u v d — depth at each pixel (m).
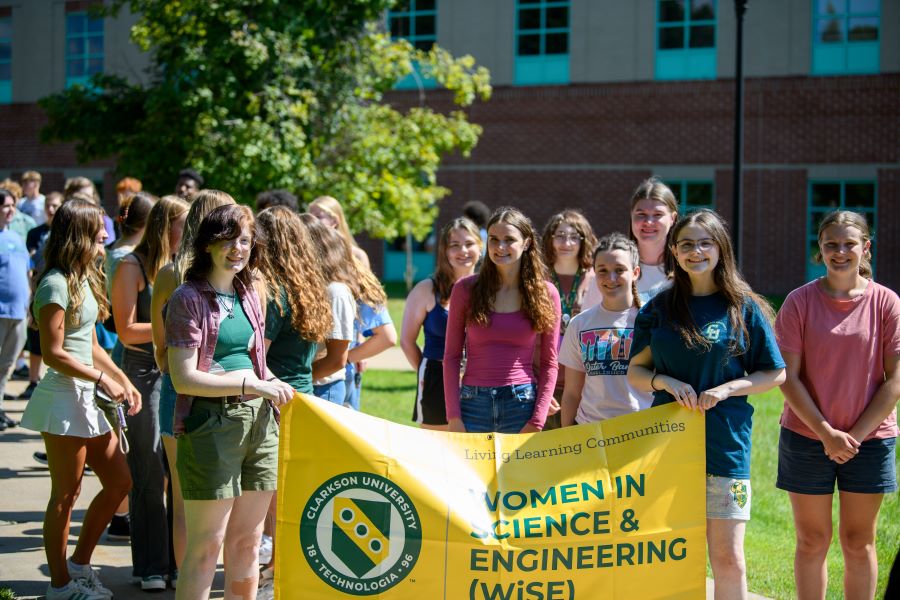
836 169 24.17
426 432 4.32
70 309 5.00
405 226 16.47
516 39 26.33
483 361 5.27
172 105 14.36
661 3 25.14
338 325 5.17
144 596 5.23
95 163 27.53
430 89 26.62
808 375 4.63
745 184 24.77
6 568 5.59
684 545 4.22
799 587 4.75
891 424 4.60
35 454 7.91
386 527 4.19
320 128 15.74
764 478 7.83
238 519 4.34
